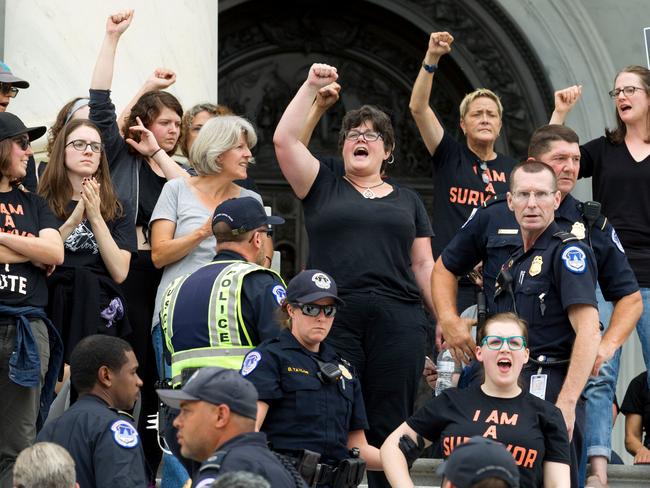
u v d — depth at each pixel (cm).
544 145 3008
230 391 2078
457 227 3547
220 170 3052
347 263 2911
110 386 2514
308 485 2409
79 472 2405
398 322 2903
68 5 3722
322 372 2464
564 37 5534
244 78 5650
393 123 3141
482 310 2820
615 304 2875
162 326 2595
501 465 1856
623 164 3381
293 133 2938
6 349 2775
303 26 5684
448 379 3378
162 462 3181
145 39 3778
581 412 2731
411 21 5628
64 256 3009
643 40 5516
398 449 2545
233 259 2608
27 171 3136
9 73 3183
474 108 3578
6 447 2781
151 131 3269
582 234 2842
